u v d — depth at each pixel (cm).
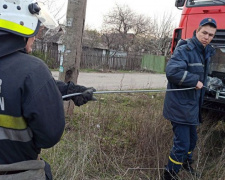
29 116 126
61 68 434
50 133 132
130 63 2250
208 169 333
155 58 2362
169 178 297
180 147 290
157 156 315
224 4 399
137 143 368
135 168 311
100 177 295
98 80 1218
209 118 461
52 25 155
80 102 184
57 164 279
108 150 347
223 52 402
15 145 132
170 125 403
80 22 427
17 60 129
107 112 455
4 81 125
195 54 287
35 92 126
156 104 526
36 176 142
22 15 131
